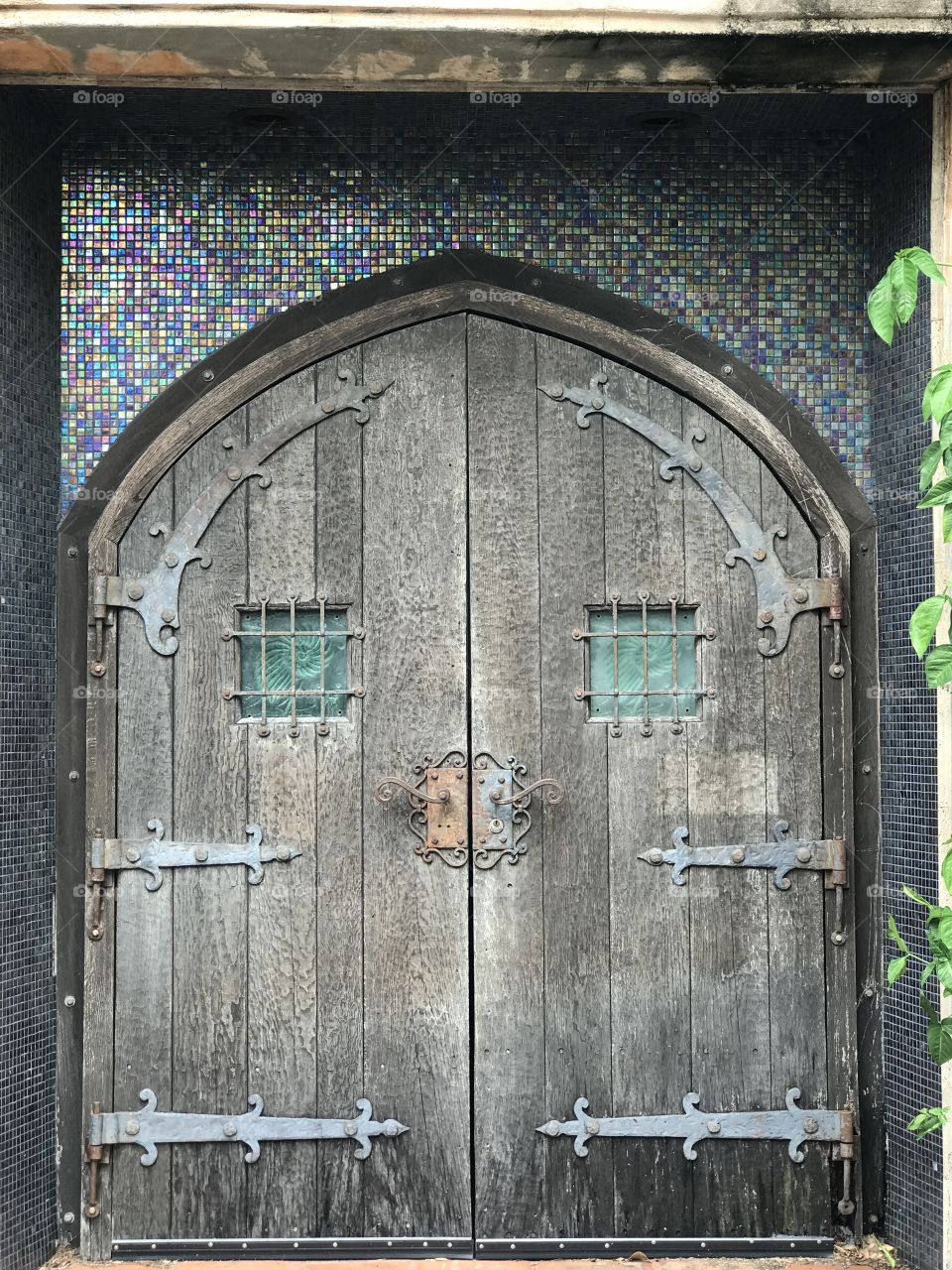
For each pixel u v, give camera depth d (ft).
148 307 12.41
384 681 11.92
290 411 12.03
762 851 11.87
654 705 11.98
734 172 12.63
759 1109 11.75
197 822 11.84
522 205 12.50
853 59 10.61
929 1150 11.03
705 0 9.99
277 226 12.44
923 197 11.54
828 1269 11.28
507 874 11.82
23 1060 11.23
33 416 11.78
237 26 10.02
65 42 10.27
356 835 11.83
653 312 12.46
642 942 11.82
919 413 11.48
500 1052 11.73
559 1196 11.64
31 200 11.79
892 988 11.91
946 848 10.85
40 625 11.86
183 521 11.98
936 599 9.37
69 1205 11.89
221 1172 11.66
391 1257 11.58
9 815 11.13
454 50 10.42
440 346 12.08
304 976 11.76
